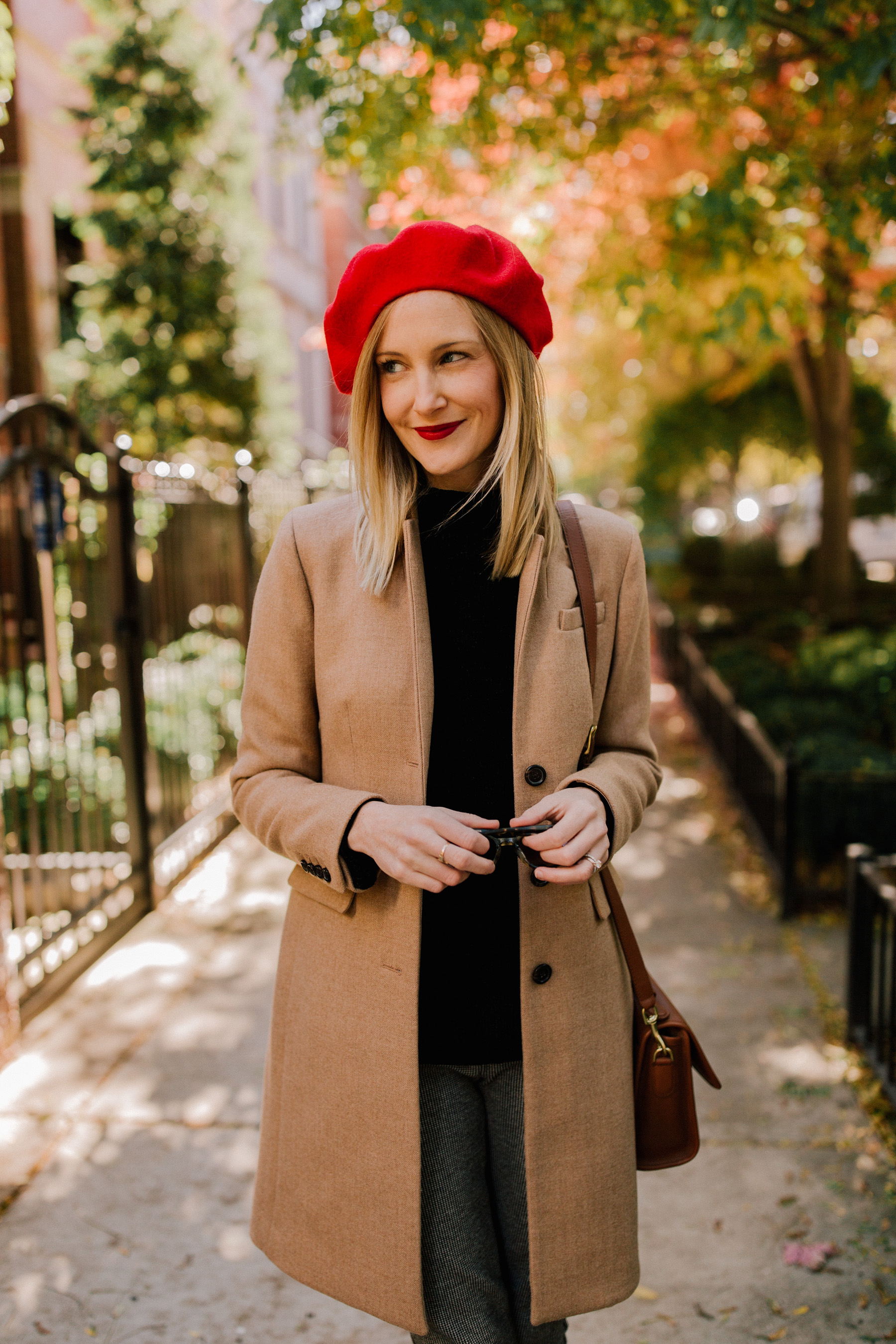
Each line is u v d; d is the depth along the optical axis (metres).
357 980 1.53
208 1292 2.45
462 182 6.24
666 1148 1.66
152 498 5.11
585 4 4.12
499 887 1.53
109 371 11.26
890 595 15.59
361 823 1.43
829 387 11.16
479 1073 1.55
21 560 3.82
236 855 5.71
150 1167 2.92
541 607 1.55
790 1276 2.49
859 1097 3.28
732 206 4.48
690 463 14.84
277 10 3.91
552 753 1.51
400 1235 1.49
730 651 9.34
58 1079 3.38
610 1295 1.56
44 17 10.77
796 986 4.08
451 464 1.51
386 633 1.51
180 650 5.57
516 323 1.50
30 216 10.23
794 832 4.77
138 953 4.37
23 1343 2.29
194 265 11.73
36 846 3.80
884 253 7.05
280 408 13.02
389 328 1.47
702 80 4.62
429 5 3.46
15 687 4.72
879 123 4.16
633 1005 1.69
